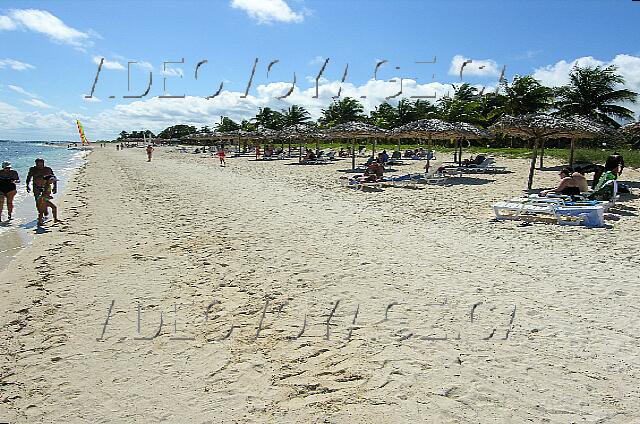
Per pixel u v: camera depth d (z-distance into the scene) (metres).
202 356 4.24
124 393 3.66
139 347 4.44
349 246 8.05
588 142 39.44
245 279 6.40
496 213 10.23
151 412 3.40
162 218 11.41
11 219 11.81
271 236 8.98
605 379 3.63
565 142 42.44
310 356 4.17
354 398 3.48
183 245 8.47
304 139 35.38
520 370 3.80
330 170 24.66
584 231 8.74
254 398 3.54
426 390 3.55
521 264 6.76
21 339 4.70
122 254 7.99
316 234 9.05
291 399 3.51
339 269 6.72
